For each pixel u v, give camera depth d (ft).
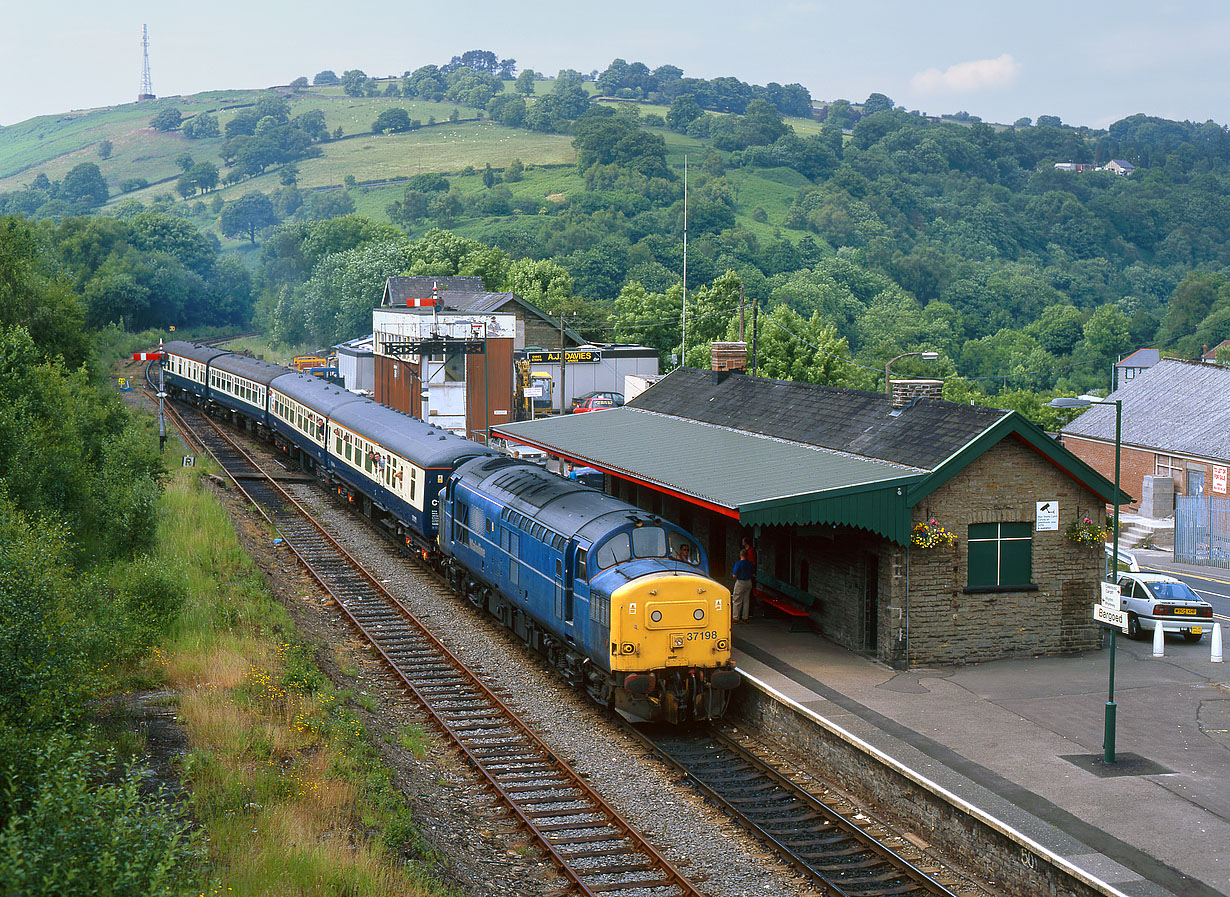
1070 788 51.16
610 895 45.16
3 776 36.37
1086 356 430.20
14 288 118.42
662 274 431.02
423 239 347.56
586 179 639.76
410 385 195.52
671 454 88.43
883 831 52.19
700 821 52.80
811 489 68.33
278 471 154.30
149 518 87.45
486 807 54.08
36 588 47.67
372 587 96.17
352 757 52.95
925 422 76.48
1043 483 73.05
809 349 203.92
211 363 205.57
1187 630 79.05
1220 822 47.50
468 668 75.20
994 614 72.84
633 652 62.28
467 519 89.25
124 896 28.94
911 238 630.33
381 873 40.73
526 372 203.41
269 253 449.89
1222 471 133.80
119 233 408.05
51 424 87.81
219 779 47.32
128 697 58.34
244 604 78.33
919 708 62.59
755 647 75.51
